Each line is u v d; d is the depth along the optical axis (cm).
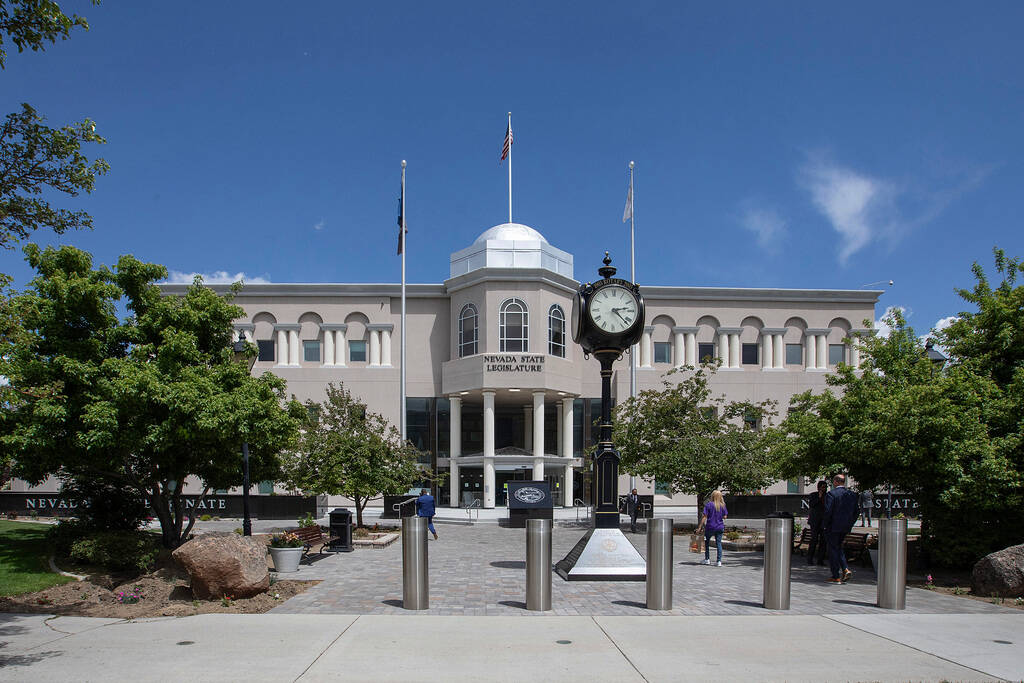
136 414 1337
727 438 2216
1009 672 678
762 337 3872
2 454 1355
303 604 1029
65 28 751
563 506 3606
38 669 675
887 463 1362
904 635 829
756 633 835
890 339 1622
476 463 3497
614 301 1327
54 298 1412
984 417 1298
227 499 2950
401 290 3575
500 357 3419
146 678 644
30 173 816
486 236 3878
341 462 2141
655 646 770
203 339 1647
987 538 1288
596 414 3812
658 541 984
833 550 1248
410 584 979
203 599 1041
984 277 1524
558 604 1020
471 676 655
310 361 3775
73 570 1298
